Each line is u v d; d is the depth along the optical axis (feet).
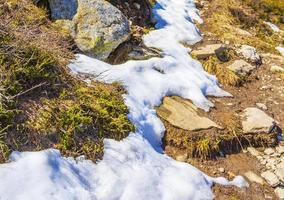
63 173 7.89
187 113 11.08
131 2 15.11
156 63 12.43
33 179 7.47
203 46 15.03
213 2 19.79
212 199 9.09
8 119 8.16
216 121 11.23
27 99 8.79
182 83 12.14
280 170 10.25
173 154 10.12
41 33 10.97
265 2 21.34
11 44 9.21
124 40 12.44
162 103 11.21
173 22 16.14
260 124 11.28
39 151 8.02
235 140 10.79
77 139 8.68
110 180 8.23
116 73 11.17
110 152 8.82
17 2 11.71
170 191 8.68
